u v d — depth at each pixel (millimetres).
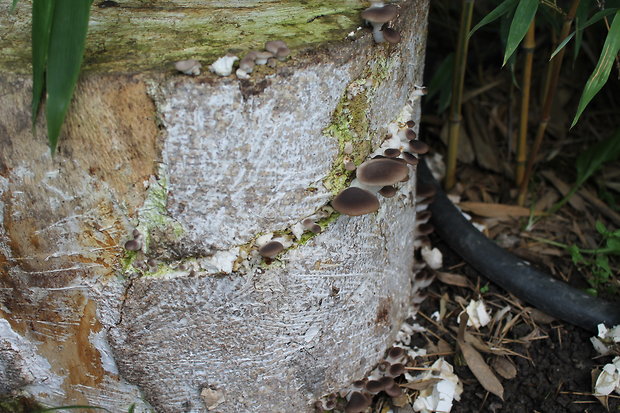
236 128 639
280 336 760
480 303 949
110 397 798
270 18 706
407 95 790
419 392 874
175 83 613
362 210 688
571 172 1144
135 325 729
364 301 809
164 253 697
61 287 725
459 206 1084
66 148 650
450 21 1261
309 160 688
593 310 915
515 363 903
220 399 785
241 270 709
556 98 1225
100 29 686
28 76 627
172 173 654
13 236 701
